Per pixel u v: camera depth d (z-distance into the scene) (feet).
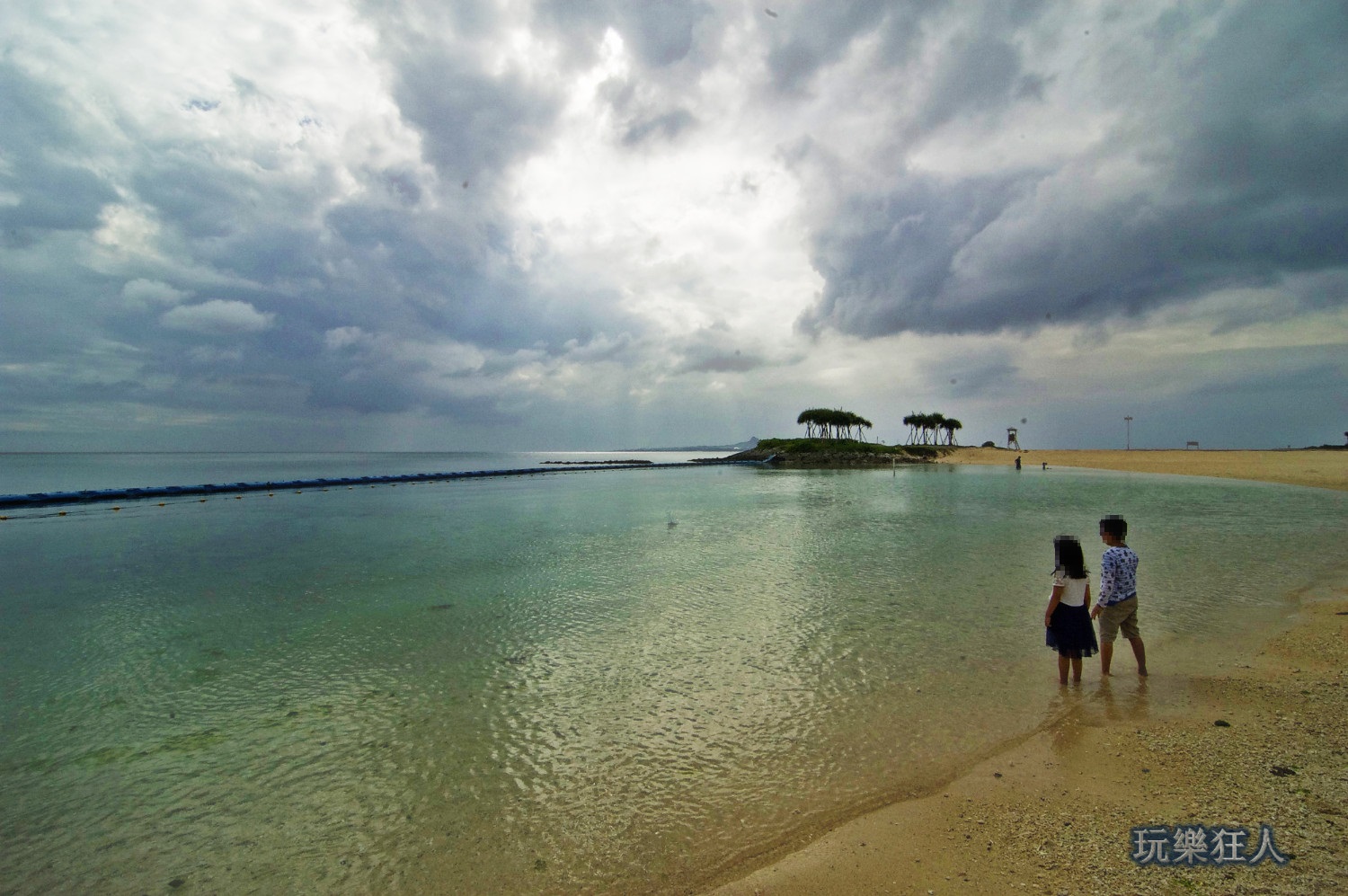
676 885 13.67
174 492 130.41
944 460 327.67
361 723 22.68
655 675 26.66
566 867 14.46
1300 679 23.40
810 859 14.20
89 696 25.59
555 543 64.85
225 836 16.19
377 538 69.46
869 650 29.04
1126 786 16.55
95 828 16.61
